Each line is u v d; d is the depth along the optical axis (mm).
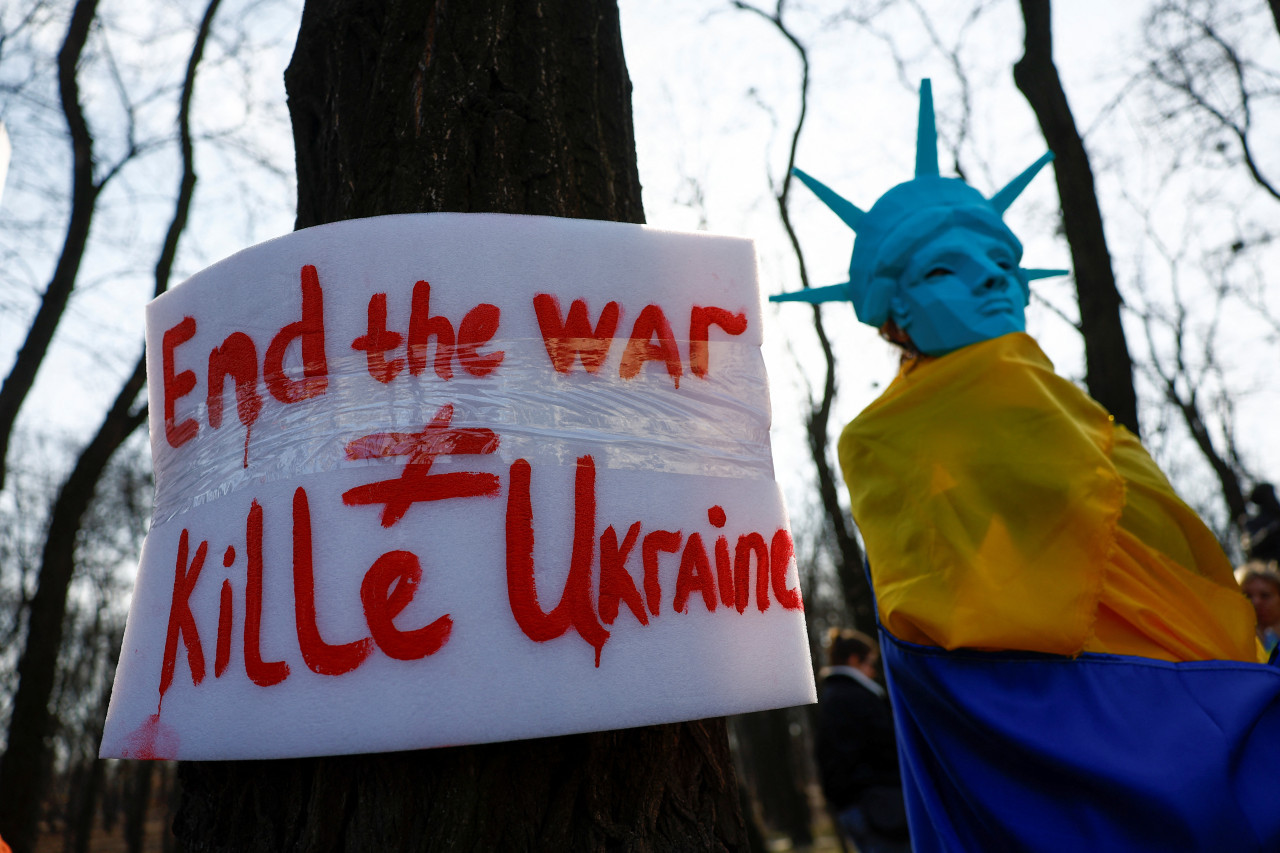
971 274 1780
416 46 1804
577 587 1387
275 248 1513
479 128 1734
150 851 24172
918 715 1630
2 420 6375
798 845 16109
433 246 1476
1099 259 5324
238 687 1352
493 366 1441
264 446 1439
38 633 6422
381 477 1374
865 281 1918
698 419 1562
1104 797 1376
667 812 1522
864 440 1754
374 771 1422
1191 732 1393
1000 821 1457
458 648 1318
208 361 1540
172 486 1554
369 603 1328
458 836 1378
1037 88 5621
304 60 1960
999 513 1557
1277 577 3441
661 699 1395
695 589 1474
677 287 1609
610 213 1813
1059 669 1486
